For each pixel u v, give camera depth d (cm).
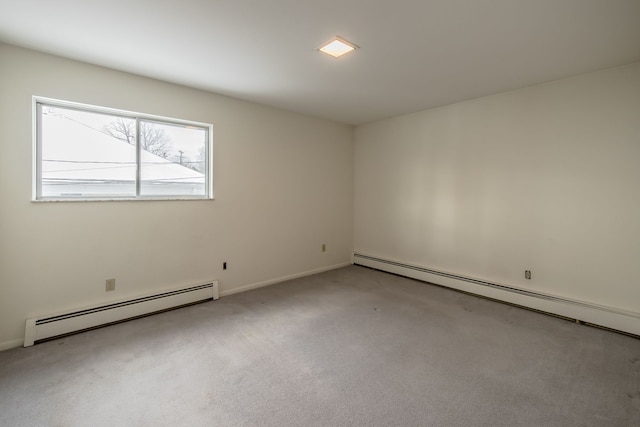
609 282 280
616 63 265
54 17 197
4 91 233
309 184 455
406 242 452
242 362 221
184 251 332
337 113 437
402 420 165
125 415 167
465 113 378
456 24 205
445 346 245
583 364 218
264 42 231
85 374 204
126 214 293
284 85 323
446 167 400
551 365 217
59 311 259
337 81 312
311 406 175
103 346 241
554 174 310
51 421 162
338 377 203
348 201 518
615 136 274
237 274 378
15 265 240
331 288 396
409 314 310
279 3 182
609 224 279
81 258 269
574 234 299
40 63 246
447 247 403
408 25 207
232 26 209
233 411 171
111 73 279
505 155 345
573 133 296
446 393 187
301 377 203
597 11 189
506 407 175
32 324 241
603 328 276
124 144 298
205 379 200
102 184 288
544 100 314
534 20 200
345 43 232
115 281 288
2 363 216
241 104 371
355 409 173
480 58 257
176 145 333
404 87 329
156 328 275
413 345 246
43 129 259
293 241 438
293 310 320
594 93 283
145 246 305
